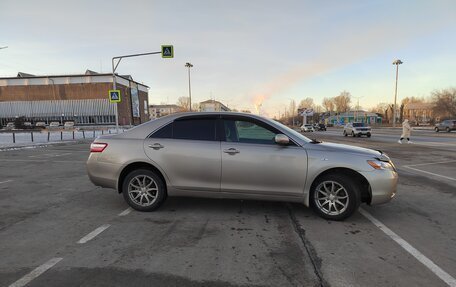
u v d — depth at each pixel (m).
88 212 5.21
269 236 4.14
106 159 5.20
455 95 70.12
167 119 5.23
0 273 3.17
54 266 3.32
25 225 4.59
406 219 4.85
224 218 4.85
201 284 2.97
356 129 29.89
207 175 4.91
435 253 3.65
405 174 8.71
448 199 6.03
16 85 71.94
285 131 4.89
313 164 4.66
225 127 5.01
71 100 71.31
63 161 11.90
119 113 71.25
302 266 3.32
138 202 5.20
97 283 2.98
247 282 3.01
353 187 4.62
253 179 4.79
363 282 3.01
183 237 4.11
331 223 4.63
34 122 71.31
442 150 15.45
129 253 3.63
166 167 5.01
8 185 7.39
